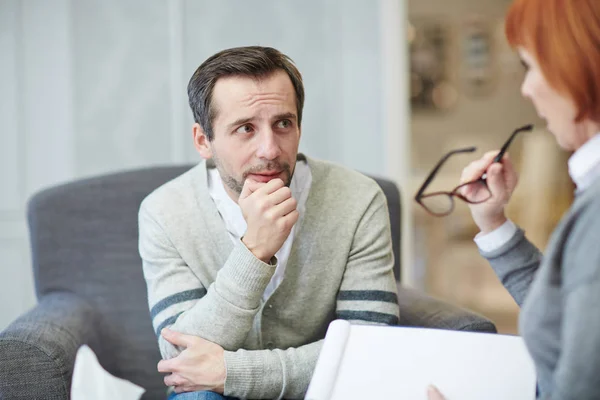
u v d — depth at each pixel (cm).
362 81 321
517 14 92
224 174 137
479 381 105
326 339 110
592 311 80
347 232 149
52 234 186
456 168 682
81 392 151
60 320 156
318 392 106
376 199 153
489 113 688
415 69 678
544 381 92
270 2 316
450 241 569
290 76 135
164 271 144
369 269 148
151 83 310
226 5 313
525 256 129
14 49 302
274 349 137
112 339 182
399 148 324
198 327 129
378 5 320
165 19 310
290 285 147
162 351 136
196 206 148
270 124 132
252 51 134
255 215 126
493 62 683
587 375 80
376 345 109
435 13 676
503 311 455
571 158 94
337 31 320
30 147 305
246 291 126
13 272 305
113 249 186
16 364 137
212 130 135
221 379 125
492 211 130
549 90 92
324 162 156
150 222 149
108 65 308
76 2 305
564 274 84
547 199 542
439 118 687
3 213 305
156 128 311
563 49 86
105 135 309
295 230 147
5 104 303
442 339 108
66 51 305
